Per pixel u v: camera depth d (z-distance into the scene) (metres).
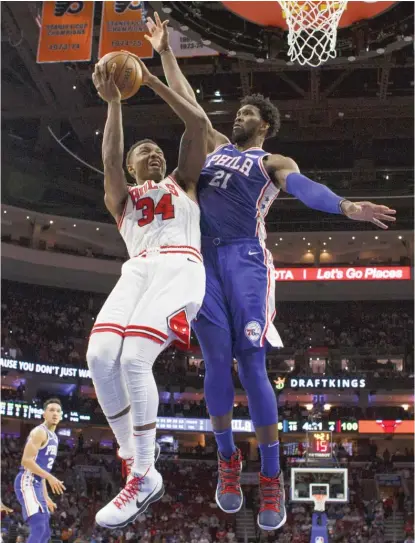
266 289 4.88
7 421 37.41
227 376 4.79
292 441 39.19
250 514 33.31
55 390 38.94
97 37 31.28
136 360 4.20
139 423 4.23
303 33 17.33
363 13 15.73
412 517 32.84
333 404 40.06
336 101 35.53
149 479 4.23
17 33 30.39
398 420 37.56
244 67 31.50
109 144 4.61
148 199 4.62
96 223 41.56
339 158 42.62
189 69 32.31
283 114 37.00
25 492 8.98
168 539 29.70
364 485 35.41
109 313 4.38
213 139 5.29
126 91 4.61
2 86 36.28
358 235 42.41
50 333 41.38
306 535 30.69
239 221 4.88
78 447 36.88
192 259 4.51
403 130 38.81
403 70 34.50
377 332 43.84
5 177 40.66
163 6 18.02
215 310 4.78
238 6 15.33
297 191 4.64
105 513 4.20
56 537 27.30
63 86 34.56
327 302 45.84
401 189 42.00
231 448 4.90
